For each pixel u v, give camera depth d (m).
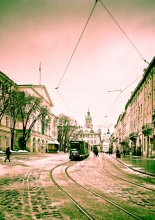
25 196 10.06
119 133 102.88
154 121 38.41
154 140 26.61
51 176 17.12
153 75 40.97
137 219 7.10
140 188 12.71
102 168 24.92
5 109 42.47
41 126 77.19
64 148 88.44
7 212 7.61
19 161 31.61
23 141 52.34
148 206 8.79
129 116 71.81
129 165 27.52
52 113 89.31
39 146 73.56
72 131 90.38
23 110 50.78
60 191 11.38
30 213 7.52
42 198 9.74
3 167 22.80
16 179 15.24
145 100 47.50
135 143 58.16
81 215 7.44
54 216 7.26
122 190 12.01
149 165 27.70
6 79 46.53
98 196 10.38
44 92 77.50
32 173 18.81
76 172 20.50
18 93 47.91
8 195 10.20
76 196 10.34
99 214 7.60
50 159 39.91
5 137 54.53
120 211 7.99
